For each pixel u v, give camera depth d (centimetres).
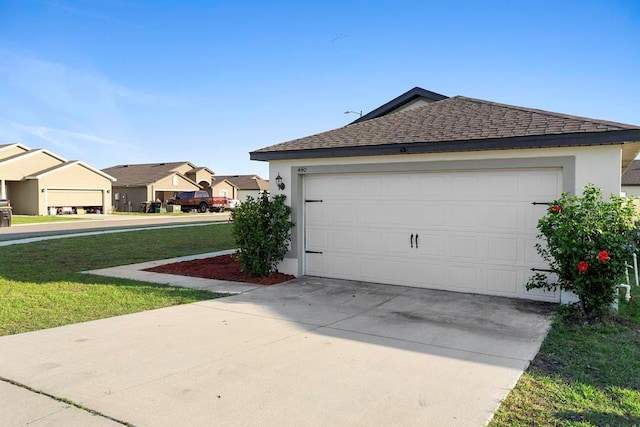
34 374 427
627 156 844
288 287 852
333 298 764
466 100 984
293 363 463
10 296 747
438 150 764
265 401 376
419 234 838
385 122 970
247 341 534
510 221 752
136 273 992
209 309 688
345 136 934
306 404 371
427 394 391
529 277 739
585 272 613
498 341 538
